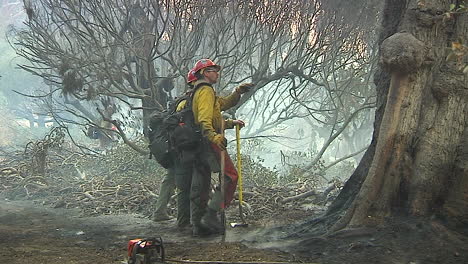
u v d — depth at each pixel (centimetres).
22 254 512
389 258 467
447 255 467
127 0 1127
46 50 1183
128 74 1154
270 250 505
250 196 807
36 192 1002
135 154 1094
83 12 1210
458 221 515
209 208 609
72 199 891
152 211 779
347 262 461
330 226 577
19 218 767
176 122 609
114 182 977
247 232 610
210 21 1166
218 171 597
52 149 1252
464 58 546
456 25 555
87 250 534
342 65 1237
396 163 543
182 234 620
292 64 1275
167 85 1190
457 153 539
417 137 546
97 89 1158
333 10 1168
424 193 532
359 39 1247
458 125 544
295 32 1230
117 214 789
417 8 555
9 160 1306
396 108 546
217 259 471
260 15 1132
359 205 544
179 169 629
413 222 518
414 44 533
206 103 588
